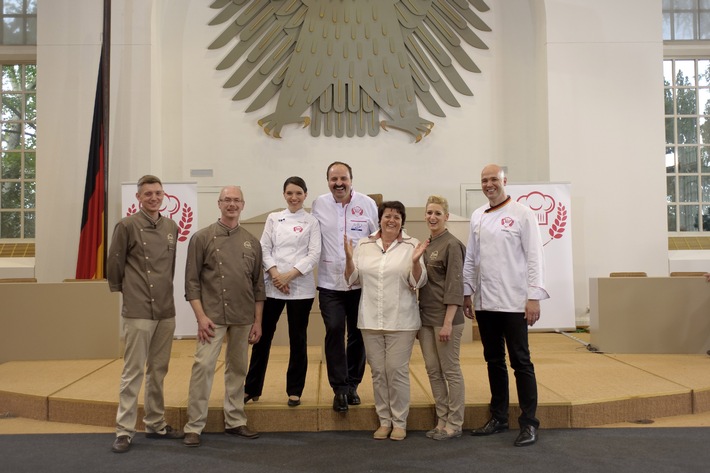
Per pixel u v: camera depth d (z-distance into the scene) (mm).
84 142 6941
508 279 3225
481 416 3469
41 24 6992
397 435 3230
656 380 4070
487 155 7355
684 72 7852
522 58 7391
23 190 7734
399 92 7277
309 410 3453
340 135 7254
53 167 6914
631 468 2740
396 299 3252
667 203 7602
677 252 7352
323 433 3396
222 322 3232
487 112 7379
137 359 3146
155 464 2861
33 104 7801
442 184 7328
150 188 3238
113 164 6867
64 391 3873
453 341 3252
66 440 3270
